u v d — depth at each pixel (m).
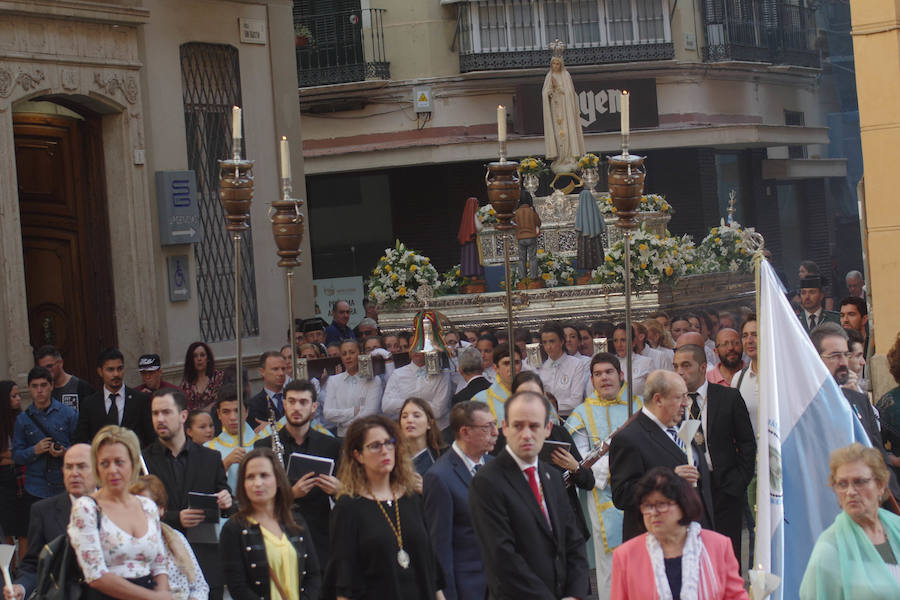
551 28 31.89
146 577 7.68
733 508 9.83
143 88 17.45
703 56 33.75
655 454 8.80
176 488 9.58
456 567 8.02
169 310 17.67
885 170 13.10
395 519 7.68
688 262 19.06
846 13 40.12
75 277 17.23
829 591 6.81
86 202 17.25
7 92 15.38
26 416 12.27
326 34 31.42
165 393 9.66
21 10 15.46
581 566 7.48
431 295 19.41
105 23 16.78
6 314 15.18
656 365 14.70
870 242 13.23
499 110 10.02
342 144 31.78
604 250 19.52
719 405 9.93
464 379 13.93
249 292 19.22
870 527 6.87
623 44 32.28
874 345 13.29
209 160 18.70
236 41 19.20
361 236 32.47
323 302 29.38
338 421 14.41
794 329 8.27
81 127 17.22
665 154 33.34
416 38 31.52
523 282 19.30
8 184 15.32
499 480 7.27
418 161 31.19
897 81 13.02
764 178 36.09
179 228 17.64
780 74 36.72
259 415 12.49
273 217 10.25
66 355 17.19
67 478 8.87
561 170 22.73
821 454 8.12
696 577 6.48
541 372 14.08
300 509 9.69
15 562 12.30
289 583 8.01
